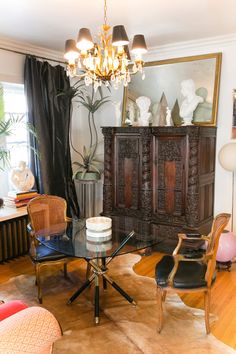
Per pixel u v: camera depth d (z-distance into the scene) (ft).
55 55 14.48
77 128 16.44
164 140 12.45
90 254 8.09
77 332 7.97
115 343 7.55
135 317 8.64
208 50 12.76
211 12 9.61
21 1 8.65
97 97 15.81
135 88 14.42
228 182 12.90
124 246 8.61
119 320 8.50
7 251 12.55
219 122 12.82
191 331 8.02
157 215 12.92
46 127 13.98
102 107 15.75
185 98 13.05
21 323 4.40
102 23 10.46
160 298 7.93
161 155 12.59
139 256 12.90
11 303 5.82
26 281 10.87
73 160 16.35
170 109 13.53
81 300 9.59
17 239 12.84
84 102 15.33
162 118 13.64
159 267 8.50
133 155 13.17
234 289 10.24
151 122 13.92
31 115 13.48
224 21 10.44
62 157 14.79
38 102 13.60
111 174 13.78
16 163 13.98
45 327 4.50
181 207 12.36
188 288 7.75
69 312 8.92
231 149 11.48
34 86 13.39
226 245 11.21
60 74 14.56
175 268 7.76
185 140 11.93
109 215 13.92
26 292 10.09
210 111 12.73
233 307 9.16
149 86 14.06
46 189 13.99
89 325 8.28
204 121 12.86
